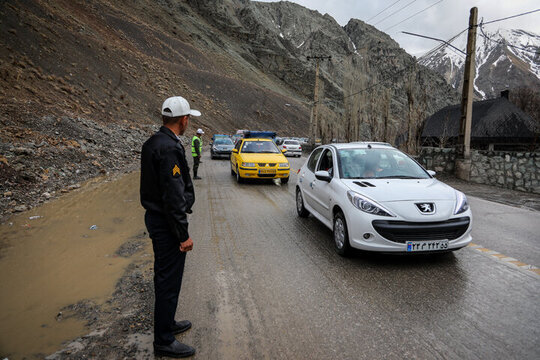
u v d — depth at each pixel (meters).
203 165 19.25
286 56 172.75
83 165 12.92
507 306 3.51
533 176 11.48
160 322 2.70
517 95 54.53
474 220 7.18
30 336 3.02
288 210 8.04
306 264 4.66
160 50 91.31
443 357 2.69
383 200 4.54
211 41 146.75
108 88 37.09
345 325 3.17
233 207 8.34
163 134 2.63
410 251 4.37
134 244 5.44
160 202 2.63
